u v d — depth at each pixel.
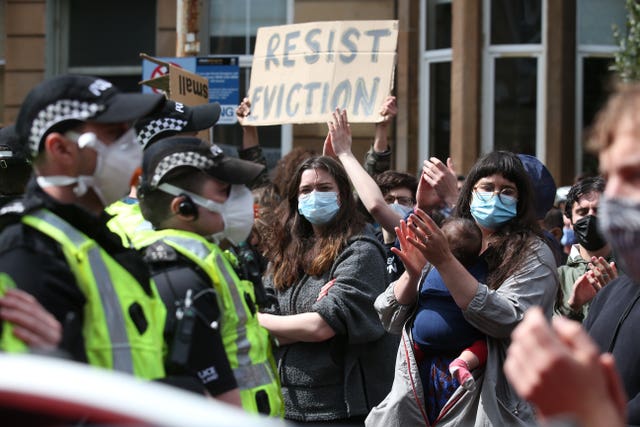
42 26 16.61
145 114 3.40
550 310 5.20
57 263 3.16
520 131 14.90
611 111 2.36
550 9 14.72
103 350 3.22
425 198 6.38
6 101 16.72
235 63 9.39
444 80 15.17
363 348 5.64
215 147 4.19
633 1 13.31
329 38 7.69
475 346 5.02
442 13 15.23
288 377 5.61
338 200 5.84
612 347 4.43
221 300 3.95
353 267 5.62
